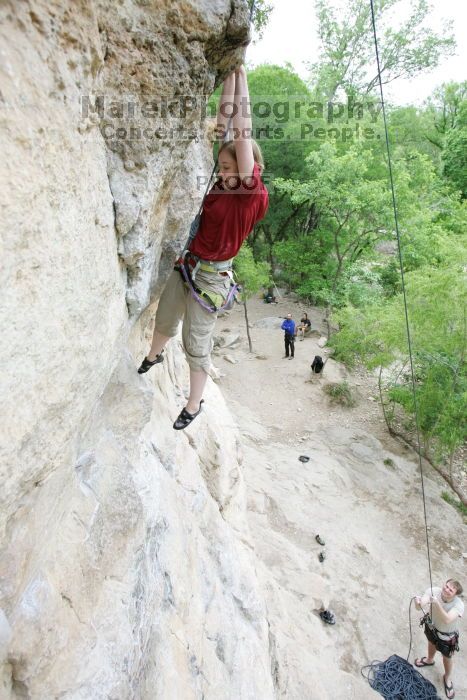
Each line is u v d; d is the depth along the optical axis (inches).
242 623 181.2
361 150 561.9
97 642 95.6
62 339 65.9
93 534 103.5
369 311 503.5
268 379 578.2
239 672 160.6
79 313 69.8
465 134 841.5
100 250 74.8
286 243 711.7
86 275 70.1
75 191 62.4
